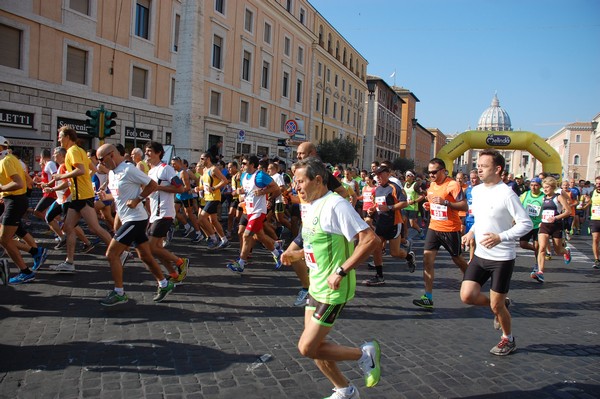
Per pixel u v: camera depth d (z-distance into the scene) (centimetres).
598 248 995
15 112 1795
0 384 348
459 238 609
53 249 874
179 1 2611
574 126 9169
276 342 460
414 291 716
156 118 2495
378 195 737
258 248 1059
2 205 735
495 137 2581
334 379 322
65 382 355
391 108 7956
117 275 548
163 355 414
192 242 1084
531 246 902
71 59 2028
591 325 568
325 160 4319
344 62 5469
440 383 384
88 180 694
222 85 3064
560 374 410
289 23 3900
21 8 1783
